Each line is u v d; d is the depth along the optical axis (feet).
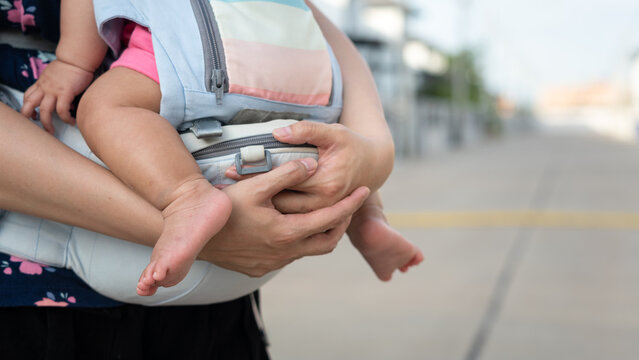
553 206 24.30
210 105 3.05
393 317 11.55
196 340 3.85
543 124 193.16
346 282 13.87
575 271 14.51
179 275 2.69
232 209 2.86
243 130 3.10
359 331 10.87
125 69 3.07
